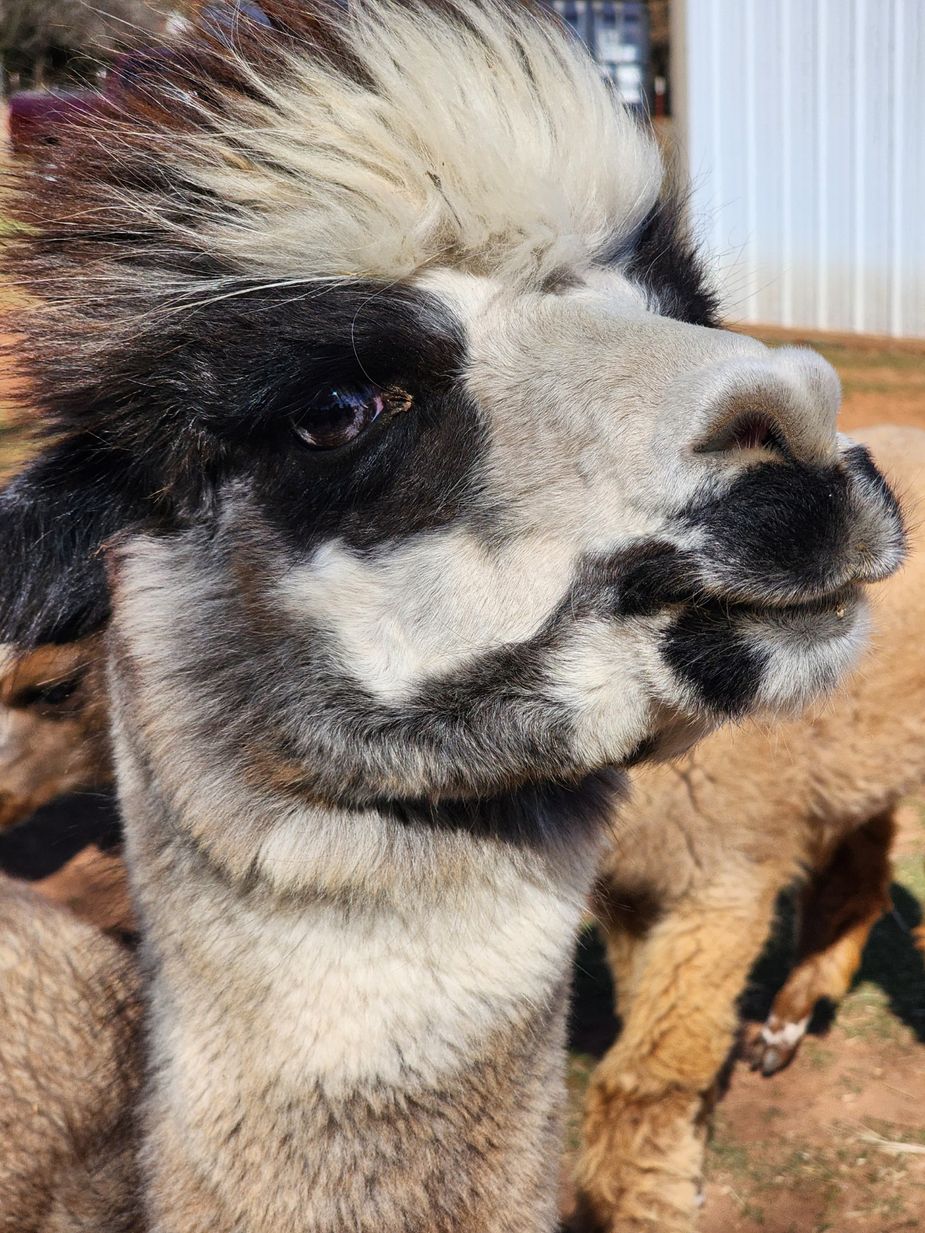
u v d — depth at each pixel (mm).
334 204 459
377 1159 465
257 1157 464
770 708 440
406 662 459
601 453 433
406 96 468
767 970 1122
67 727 631
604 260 510
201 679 483
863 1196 865
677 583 424
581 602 442
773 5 2727
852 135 2678
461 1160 474
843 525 419
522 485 447
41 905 686
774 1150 911
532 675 449
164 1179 477
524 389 448
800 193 2771
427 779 464
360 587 462
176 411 482
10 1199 561
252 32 510
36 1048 588
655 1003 829
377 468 458
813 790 877
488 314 461
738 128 2824
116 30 552
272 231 459
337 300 457
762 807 840
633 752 472
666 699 439
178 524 498
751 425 411
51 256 516
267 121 482
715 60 2818
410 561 458
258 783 474
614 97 539
